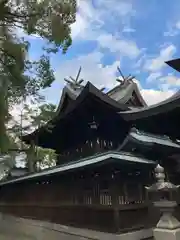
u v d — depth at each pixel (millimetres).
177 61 10125
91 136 16438
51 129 18578
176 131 12625
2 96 10805
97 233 10703
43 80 15711
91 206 11227
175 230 8148
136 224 10422
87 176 11758
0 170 23719
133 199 10523
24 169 25203
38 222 16031
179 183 11367
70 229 12633
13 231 18031
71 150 18500
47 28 12391
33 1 11586
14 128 18422
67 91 19984
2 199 22781
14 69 11586
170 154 11016
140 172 11023
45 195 15562
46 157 21953
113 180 10188
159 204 8742
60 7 12055
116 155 10531
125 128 14797
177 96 10602
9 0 11109
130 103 19078
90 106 15195
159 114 11336
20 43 11961
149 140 10609
